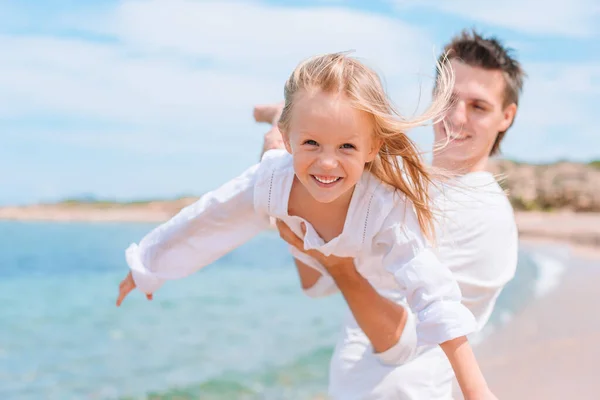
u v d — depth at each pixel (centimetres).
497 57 303
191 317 1171
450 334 230
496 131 309
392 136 234
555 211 4603
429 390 275
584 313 906
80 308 1312
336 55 227
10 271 2084
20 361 841
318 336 965
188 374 750
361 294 268
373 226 248
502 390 540
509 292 1220
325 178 221
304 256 279
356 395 283
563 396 515
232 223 272
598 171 4884
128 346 927
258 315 1180
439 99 240
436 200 279
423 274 240
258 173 264
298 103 219
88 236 4019
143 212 6900
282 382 700
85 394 684
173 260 278
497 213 289
